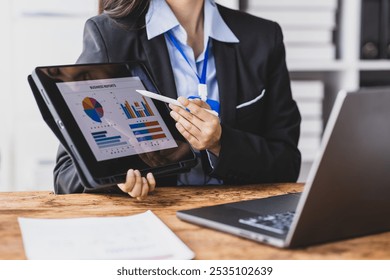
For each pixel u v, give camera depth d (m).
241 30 1.67
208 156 1.47
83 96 1.23
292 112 1.69
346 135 0.87
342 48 2.77
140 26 1.56
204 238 0.97
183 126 1.29
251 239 0.95
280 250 0.91
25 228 0.99
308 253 0.90
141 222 1.03
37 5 2.62
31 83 1.24
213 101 1.58
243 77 1.62
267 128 1.68
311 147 2.73
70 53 2.67
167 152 1.30
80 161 1.16
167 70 1.54
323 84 2.97
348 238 0.97
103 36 1.54
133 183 1.19
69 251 0.89
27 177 2.69
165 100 1.25
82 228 0.99
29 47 2.64
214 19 1.62
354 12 2.71
